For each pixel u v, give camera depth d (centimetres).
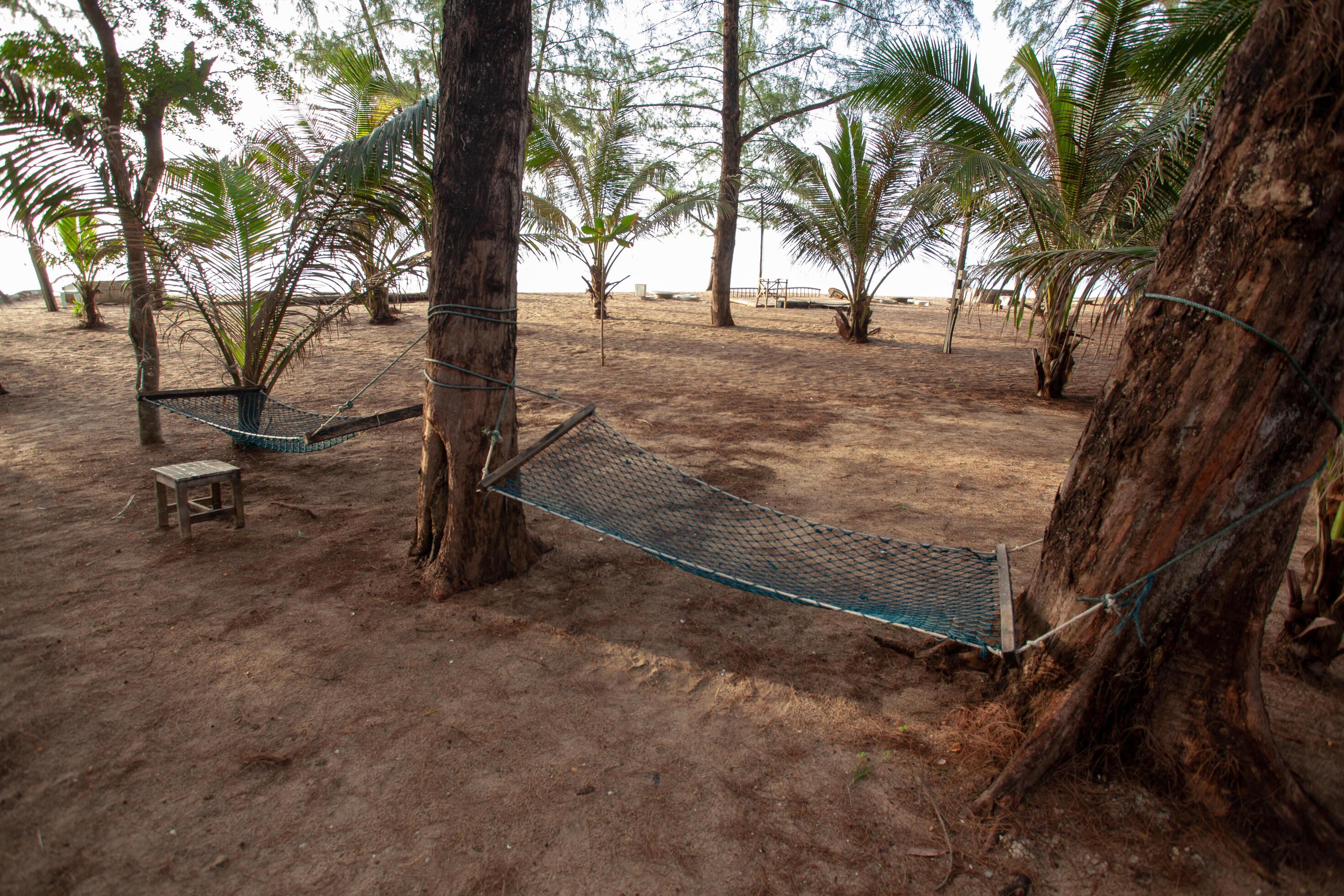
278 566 421
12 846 223
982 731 278
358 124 1030
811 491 580
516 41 354
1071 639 262
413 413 510
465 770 262
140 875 215
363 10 1446
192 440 683
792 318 2008
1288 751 278
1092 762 254
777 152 1387
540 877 219
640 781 260
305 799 246
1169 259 241
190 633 344
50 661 316
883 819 244
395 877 217
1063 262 704
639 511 459
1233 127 224
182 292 640
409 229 609
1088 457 262
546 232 1511
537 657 336
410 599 386
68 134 516
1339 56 198
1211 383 227
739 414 854
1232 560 238
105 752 264
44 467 590
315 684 309
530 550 431
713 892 216
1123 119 841
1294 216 210
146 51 626
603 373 1093
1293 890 217
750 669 332
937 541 484
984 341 1633
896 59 897
